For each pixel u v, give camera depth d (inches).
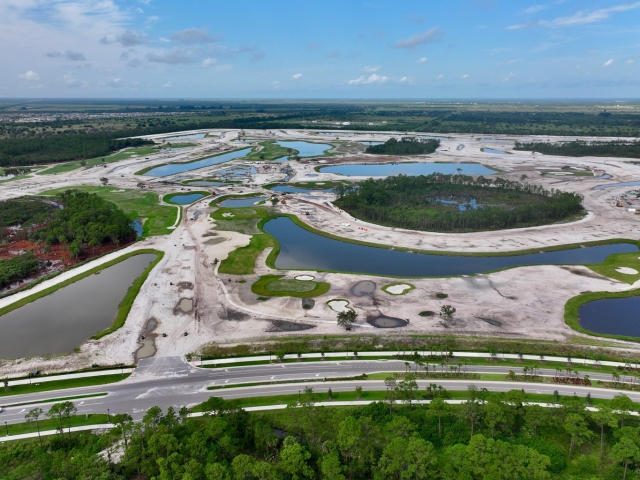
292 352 3361.2
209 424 2397.9
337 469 2089.1
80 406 2770.7
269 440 2336.4
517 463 2086.6
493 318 3811.5
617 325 3754.9
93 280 4724.4
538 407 2488.9
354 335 3550.7
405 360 3260.3
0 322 3833.7
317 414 2591.0
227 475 2039.9
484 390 2748.5
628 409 2423.7
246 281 4594.0
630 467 2225.6
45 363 3189.0
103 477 2075.5
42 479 2129.7
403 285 4463.6
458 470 2122.3
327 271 4825.3
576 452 2361.0
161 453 2218.3
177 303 4111.7
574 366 3184.1
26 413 2709.2
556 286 4419.3
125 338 3533.5
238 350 3366.1
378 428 2482.8
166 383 2997.0
